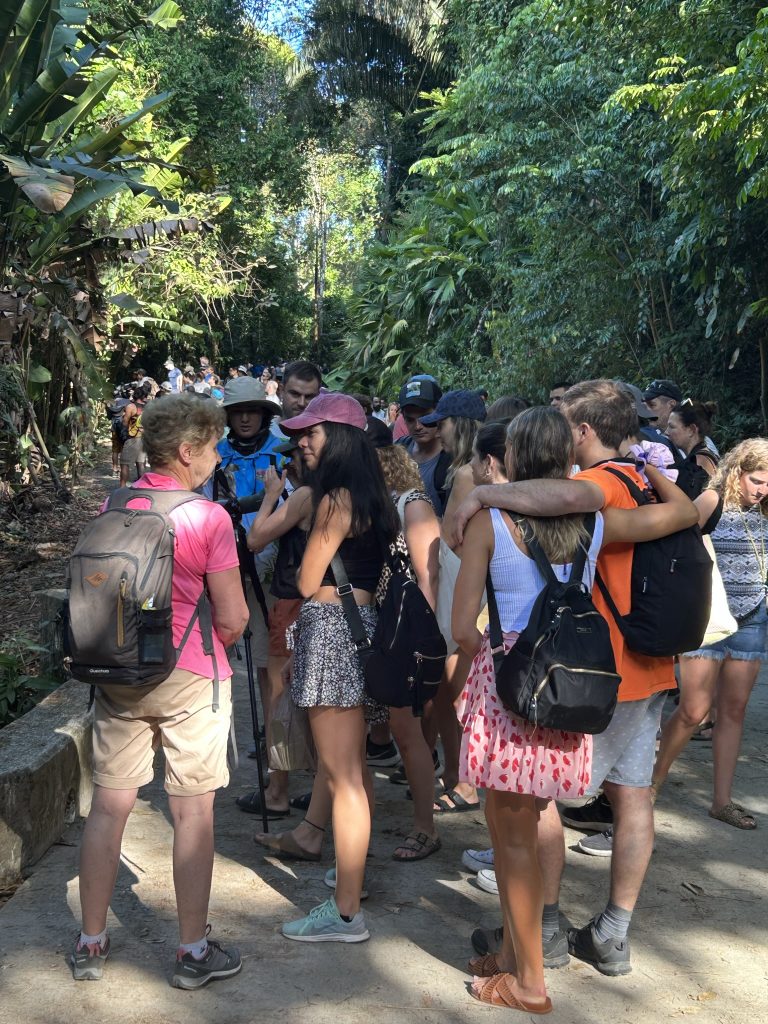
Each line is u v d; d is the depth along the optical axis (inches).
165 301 894.4
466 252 895.1
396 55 1419.8
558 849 128.0
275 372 1194.0
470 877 153.6
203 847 122.0
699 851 164.4
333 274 2509.8
